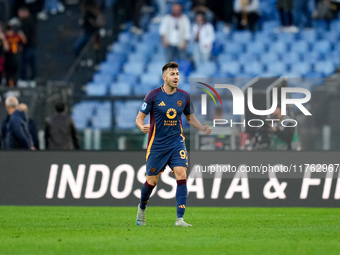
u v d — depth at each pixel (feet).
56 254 60.34
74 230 84.33
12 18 254.68
